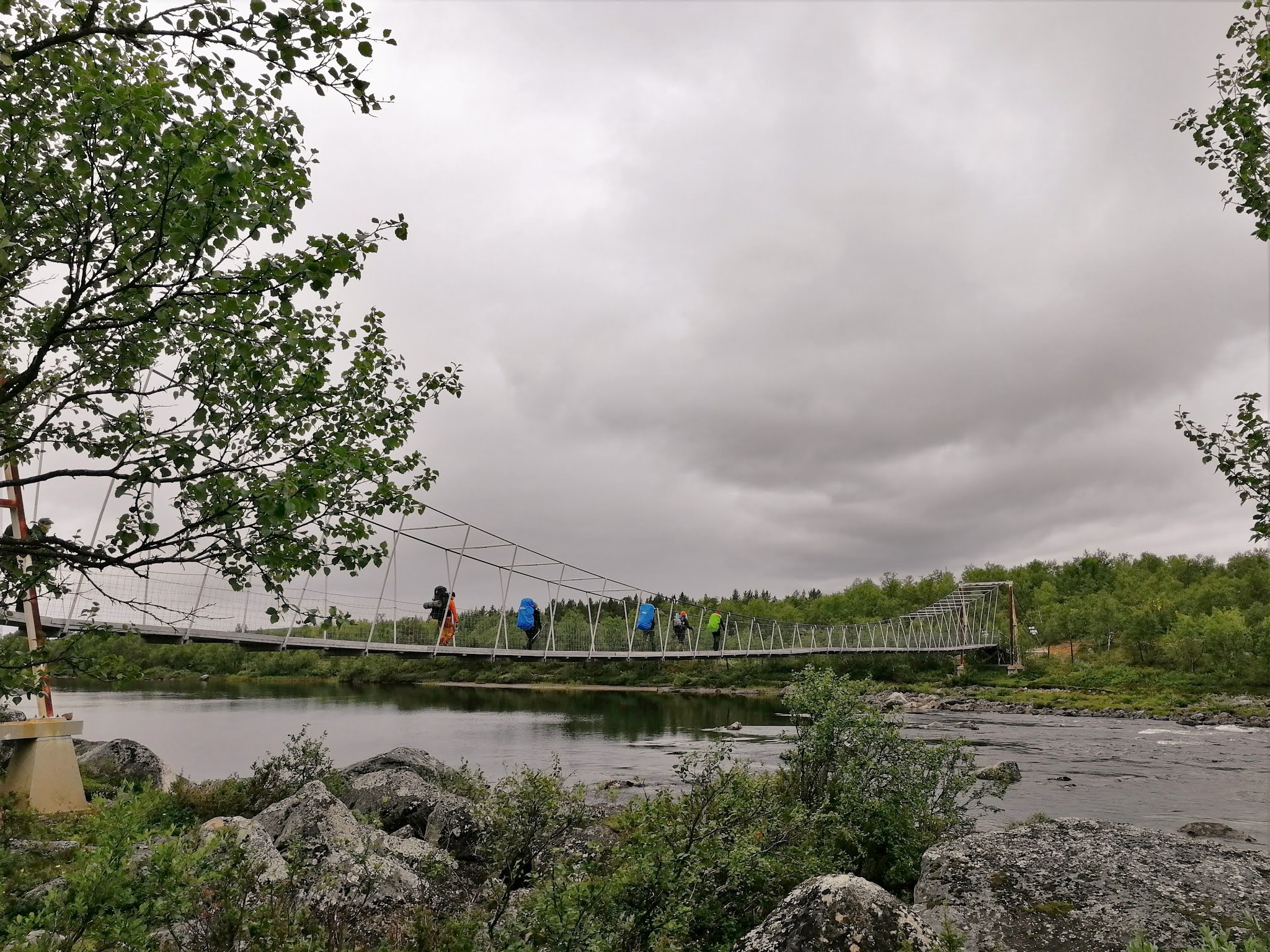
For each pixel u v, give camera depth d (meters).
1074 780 26.73
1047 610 113.56
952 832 11.65
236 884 5.35
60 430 5.90
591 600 55.72
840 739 12.01
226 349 5.45
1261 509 7.01
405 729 40.28
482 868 11.43
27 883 7.82
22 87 4.88
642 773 26.59
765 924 6.88
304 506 5.11
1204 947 5.50
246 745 30.62
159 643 19.06
